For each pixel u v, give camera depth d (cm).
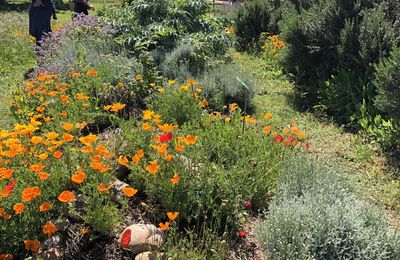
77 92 536
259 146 393
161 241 290
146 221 319
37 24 901
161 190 324
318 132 562
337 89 624
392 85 489
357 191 407
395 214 391
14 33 1092
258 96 704
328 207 304
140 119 546
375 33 599
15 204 274
